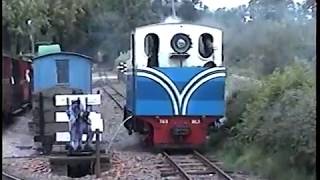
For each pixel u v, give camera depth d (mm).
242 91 18359
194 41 17047
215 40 17156
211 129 18047
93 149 14633
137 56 16812
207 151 16922
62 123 16156
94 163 14016
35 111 17828
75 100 14477
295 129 12055
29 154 16453
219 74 16641
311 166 11703
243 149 15234
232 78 20188
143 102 16438
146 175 13688
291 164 12430
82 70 17953
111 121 24406
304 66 15344
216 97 16641
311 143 11383
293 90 13273
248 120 15430
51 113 16219
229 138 16812
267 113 14062
